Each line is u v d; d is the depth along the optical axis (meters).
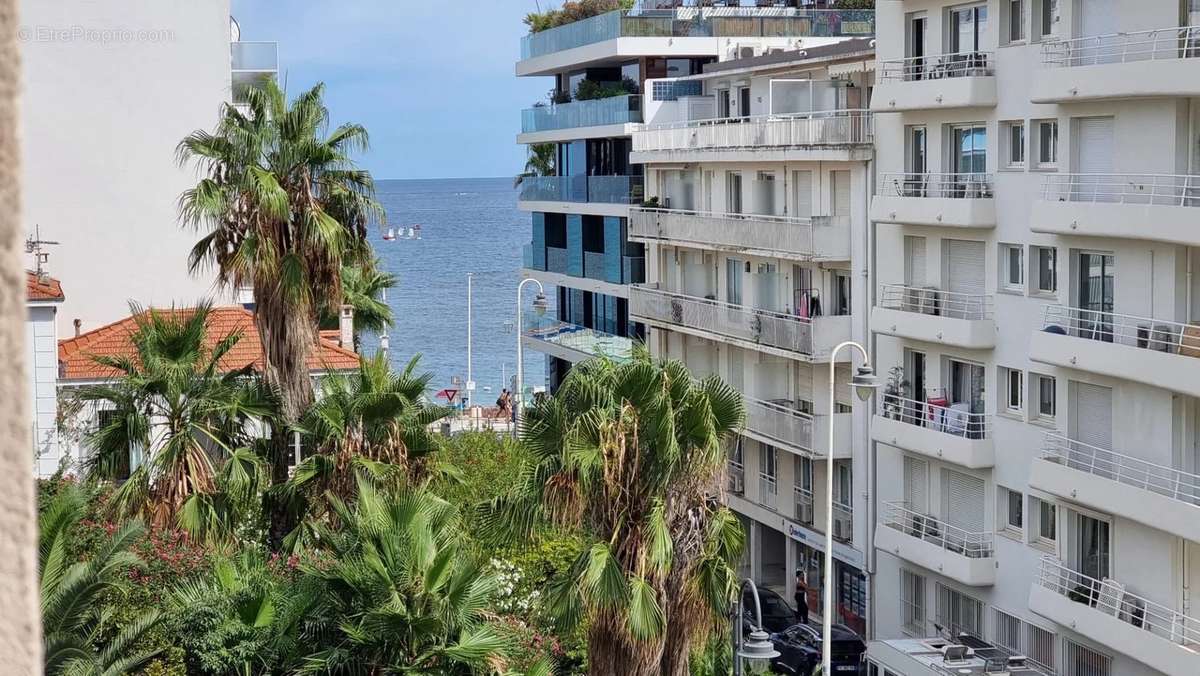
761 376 48.62
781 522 47.97
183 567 22.12
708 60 59.31
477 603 19.34
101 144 40.00
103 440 24.92
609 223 60.88
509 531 20.77
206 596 20.53
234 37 50.91
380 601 18.73
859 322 43.09
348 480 25.30
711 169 51.78
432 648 18.56
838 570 45.09
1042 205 32.69
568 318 67.31
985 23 36.50
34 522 1.34
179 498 24.44
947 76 37.25
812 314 45.06
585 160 63.75
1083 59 32.19
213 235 29.11
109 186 40.09
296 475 25.28
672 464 19.88
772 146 46.09
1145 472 30.17
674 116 57.81
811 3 62.31
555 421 20.91
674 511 20.50
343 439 25.50
